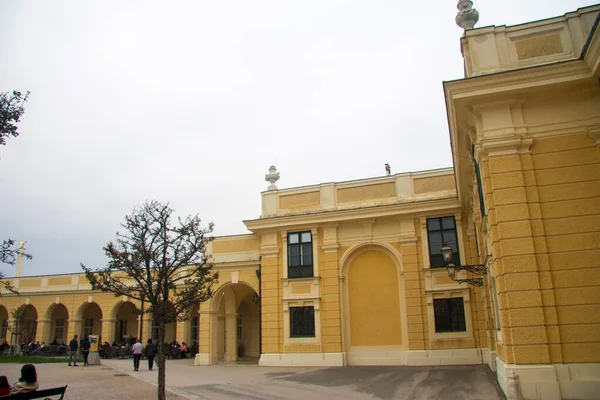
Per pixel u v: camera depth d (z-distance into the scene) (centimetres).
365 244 2411
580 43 1220
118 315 3912
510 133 1194
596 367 1045
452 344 2175
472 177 1750
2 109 908
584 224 1126
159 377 1130
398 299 2331
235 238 2780
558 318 1089
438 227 2319
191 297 1248
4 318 4219
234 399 1307
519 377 1059
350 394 1356
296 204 2584
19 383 870
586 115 1178
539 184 1169
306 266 2480
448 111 1374
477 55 1269
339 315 2356
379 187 2453
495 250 1171
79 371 2142
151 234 1246
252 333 3316
